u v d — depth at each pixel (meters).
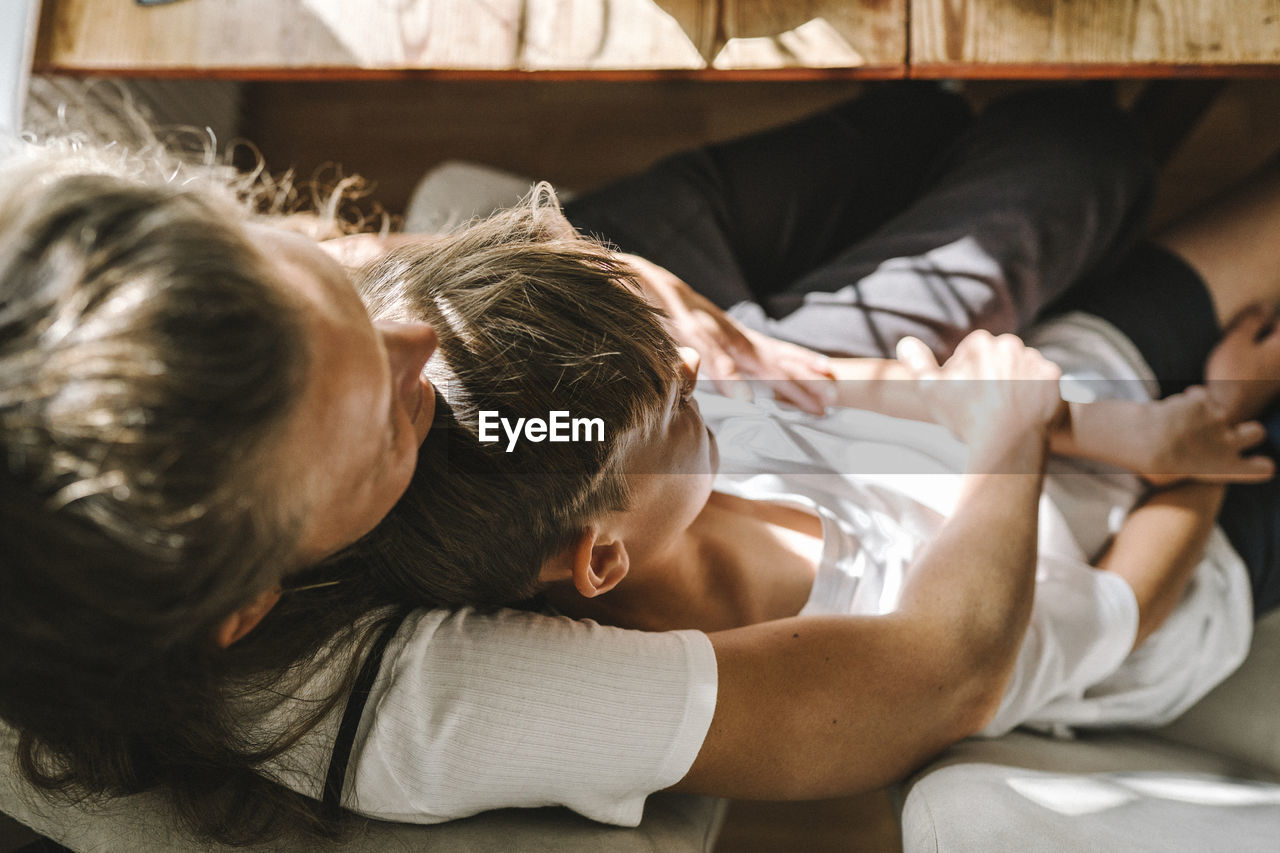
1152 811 0.55
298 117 1.51
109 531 0.28
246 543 0.32
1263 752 0.77
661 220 0.95
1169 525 0.77
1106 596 0.73
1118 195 0.84
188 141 1.34
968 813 0.51
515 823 0.54
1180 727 0.83
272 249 0.33
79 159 0.39
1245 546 0.82
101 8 0.90
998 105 0.94
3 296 0.27
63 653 0.33
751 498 0.75
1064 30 0.82
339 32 0.89
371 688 0.49
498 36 0.88
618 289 0.54
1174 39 0.80
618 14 0.87
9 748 0.52
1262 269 0.87
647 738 0.50
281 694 0.48
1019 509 0.66
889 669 0.55
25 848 0.63
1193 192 1.31
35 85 1.00
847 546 0.71
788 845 1.12
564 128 1.47
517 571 0.52
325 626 0.49
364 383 0.34
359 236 0.79
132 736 0.47
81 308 0.27
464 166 1.10
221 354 0.28
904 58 0.84
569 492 0.50
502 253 0.52
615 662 0.50
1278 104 1.30
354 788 0.50
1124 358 0.86
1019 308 0.83
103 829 0.51
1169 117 1.16
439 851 0.51
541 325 0.49
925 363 0.78
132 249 0.27
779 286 1.01
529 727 0.48
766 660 0.54
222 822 0.50
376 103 1.51
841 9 0.85
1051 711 0.75
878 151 0.99
